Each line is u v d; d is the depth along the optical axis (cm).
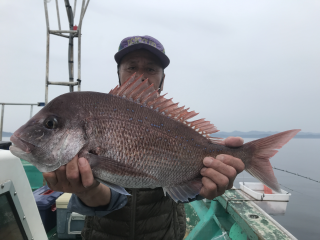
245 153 52
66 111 42
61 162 41
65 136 42
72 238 81
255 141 53
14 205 43
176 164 48
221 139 54
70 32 139
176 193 47
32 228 47
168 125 49
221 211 80
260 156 53
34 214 48
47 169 41
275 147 52
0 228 40
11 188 43
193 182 49
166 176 47
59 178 43
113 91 47
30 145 41
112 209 53
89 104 44
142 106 47
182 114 51
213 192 46
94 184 43
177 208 63
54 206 93
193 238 78
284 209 83
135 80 48
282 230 54
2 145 63
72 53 148
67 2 146
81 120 42
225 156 47
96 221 57
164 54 74
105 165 42
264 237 50
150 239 55
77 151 41
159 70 75
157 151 46
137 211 54
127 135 44
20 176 46
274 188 50
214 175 46
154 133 46
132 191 55
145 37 75
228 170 46
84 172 40
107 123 43
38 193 97
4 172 42
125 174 44
